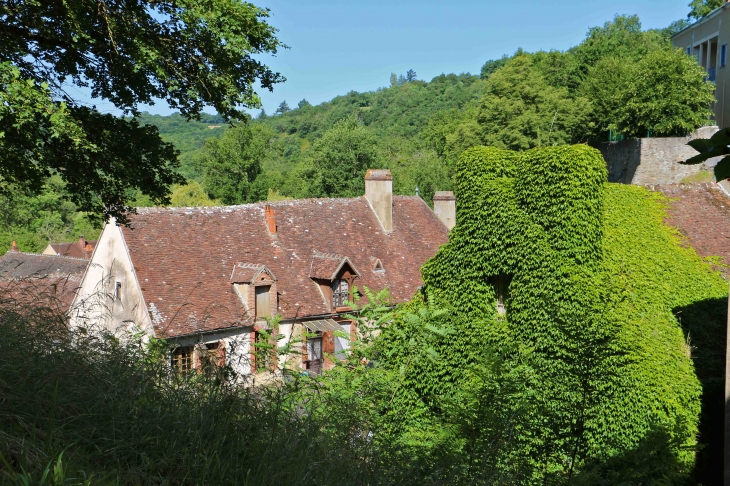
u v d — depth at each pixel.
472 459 6.45
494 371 7.68
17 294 6.04
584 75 49.69
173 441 4.39
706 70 34.69
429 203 56.56
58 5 9.43
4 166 10.66
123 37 9.82
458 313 16.69
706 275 17.75
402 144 78.31
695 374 14.20
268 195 62.22
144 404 4.73
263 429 5.09
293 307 24.50
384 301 9.32
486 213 16.34
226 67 10.87
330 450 5.10
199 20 10.17
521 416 7.22
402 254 30.19
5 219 61.47
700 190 20.94
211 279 23.45
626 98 33.47
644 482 9.09
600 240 15.94
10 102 8.65
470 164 16.72
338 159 59.06
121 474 4.00
